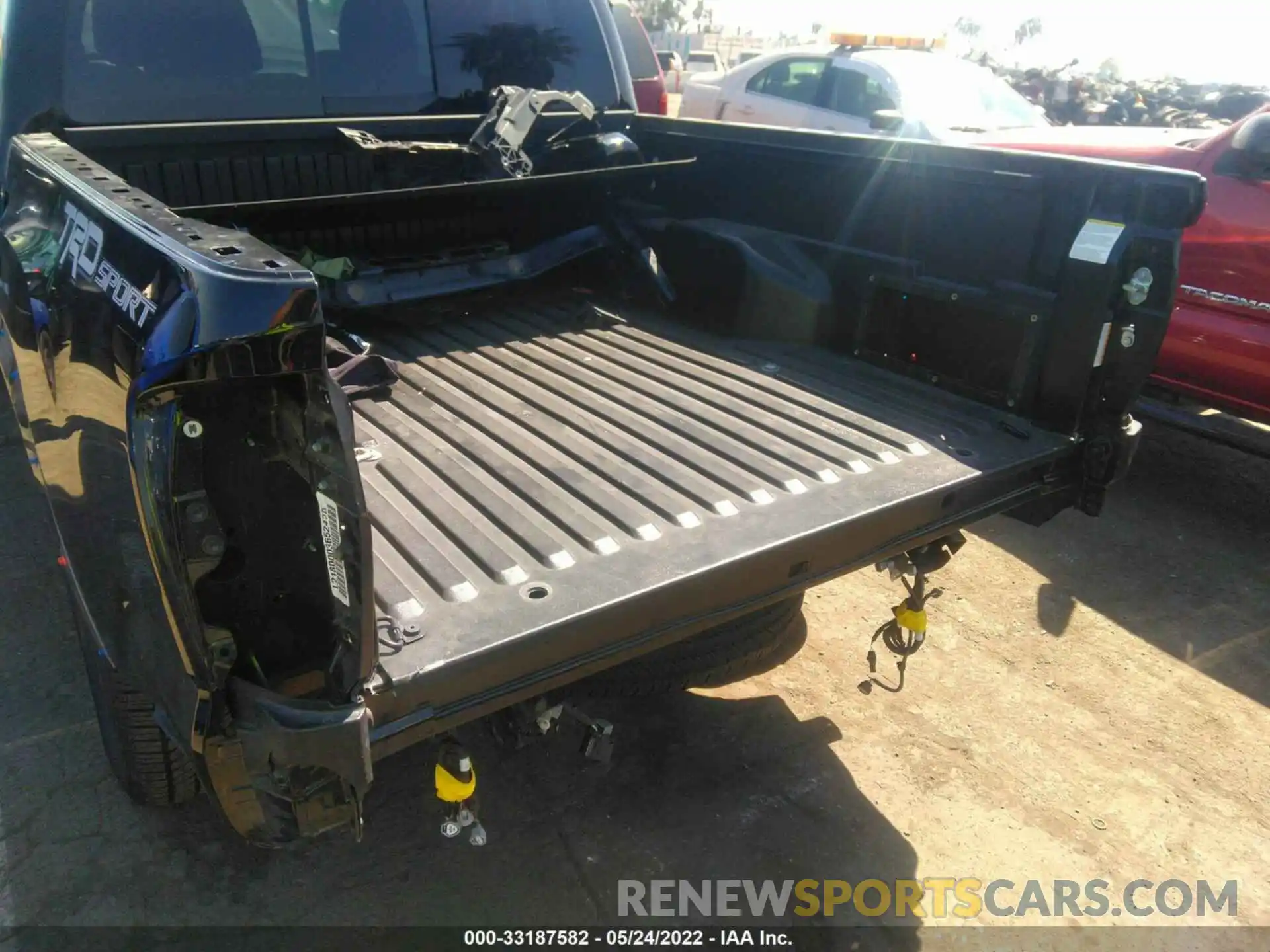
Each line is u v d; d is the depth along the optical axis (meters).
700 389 2.88
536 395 2.80
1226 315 4.24
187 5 2.76
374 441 2.47
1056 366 2.59
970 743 2.92
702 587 1.91
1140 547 4.16
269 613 1.57
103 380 1.57
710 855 2.47
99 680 2.14
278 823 1.60
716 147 3.50
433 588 1.82
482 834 1.91
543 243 3.62
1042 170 2.53
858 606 3.62
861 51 7.71
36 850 2.39
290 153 3.00
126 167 2.76
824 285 3.20
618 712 2.98
